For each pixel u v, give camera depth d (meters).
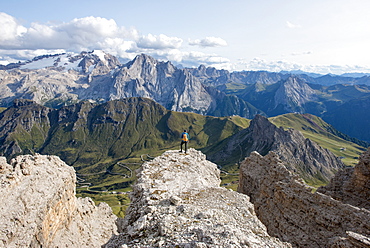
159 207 25.70
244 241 17.94
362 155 43.53
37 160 41.28
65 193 43.97
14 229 30.09
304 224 36.94
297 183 41.28
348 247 26.03
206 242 17.70
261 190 50.41
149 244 18.88
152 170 37.03
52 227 38.06
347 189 44.22
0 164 34.75
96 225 53.84
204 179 36.41
